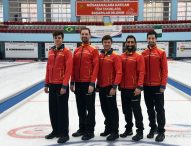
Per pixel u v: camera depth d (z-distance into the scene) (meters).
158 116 4.80
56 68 4.80
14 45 29.06
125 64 4.81
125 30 28.95
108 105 4.85
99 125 5.75
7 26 29.12
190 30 28.66
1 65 22.75
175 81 12.80
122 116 6.44
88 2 29.80
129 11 29.61
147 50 4.84
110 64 4.80
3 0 31.22
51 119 4.95
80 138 4.96
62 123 4.77
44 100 8.46
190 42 28.86
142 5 30.06
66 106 4.79
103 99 4.95
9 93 9.64
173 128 5.56
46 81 5.02
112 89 4.74
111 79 4.83
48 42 29.19
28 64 23.92
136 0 29.52
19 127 5.66
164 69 4.73
